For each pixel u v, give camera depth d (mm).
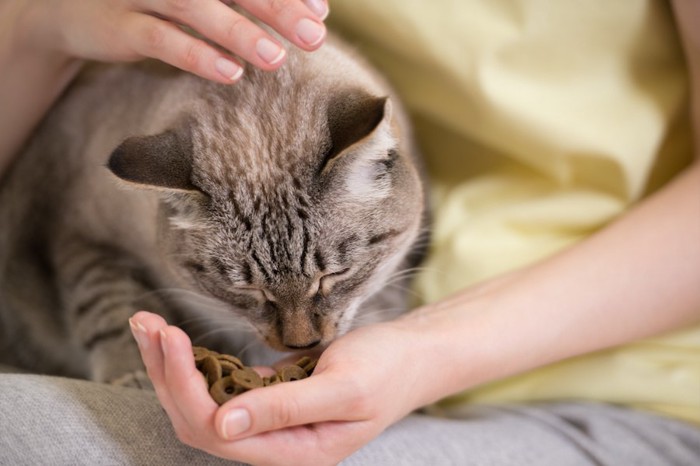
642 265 590
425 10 622
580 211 636
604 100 625
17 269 671
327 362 505
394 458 532
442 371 542
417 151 668
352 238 579
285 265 569
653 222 601
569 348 582
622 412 615
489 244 640
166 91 622
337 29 666
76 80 658
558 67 625
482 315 571
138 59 587
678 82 630
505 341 564
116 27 555
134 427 510
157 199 597
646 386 621
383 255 603
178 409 479
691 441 600
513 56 623
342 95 580
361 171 572
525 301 579
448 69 627
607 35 617
